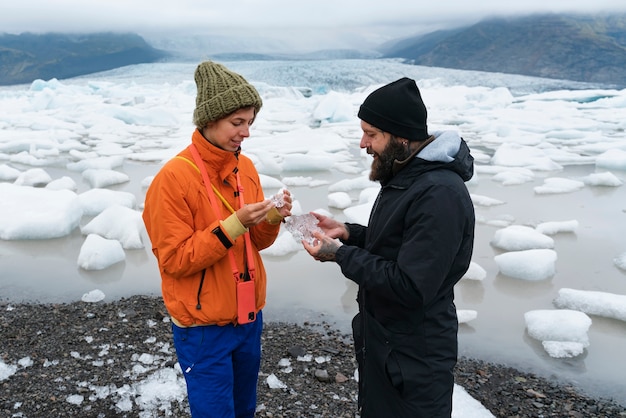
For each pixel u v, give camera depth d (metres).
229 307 1.94
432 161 1.71
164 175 1.87
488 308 4.37
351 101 25.89
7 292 4.45
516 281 4.93
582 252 5.68
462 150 1.76
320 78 63.38
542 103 24.05
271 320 4.00
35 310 4.04
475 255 5.60
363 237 2.11
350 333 3.79
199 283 1.92
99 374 3.07
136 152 12.66
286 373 3.15
